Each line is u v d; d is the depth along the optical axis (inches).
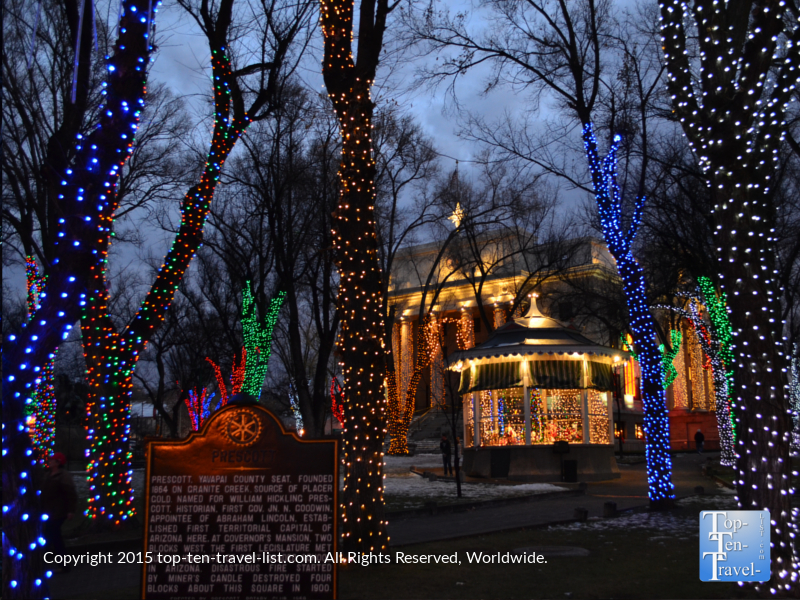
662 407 707.4
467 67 768.9
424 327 1706.4
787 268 773.9
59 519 432.5
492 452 1102.4
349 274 440.8
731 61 378.3
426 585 353.1
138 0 363.3
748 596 327.6
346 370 431.8
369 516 413.1
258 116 700.7
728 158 363.9
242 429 242.7
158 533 237.0
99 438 575.8
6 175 600.7
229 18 649.0
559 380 1088.2
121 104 344.8
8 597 245.9
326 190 1007.6
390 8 484.1
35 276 666.8
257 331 1034.7
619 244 730.2
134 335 597.9
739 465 353.4
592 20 712.4
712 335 1159.6
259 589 233.8
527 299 2014.0
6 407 255.4
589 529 553.9
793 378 1190.9
